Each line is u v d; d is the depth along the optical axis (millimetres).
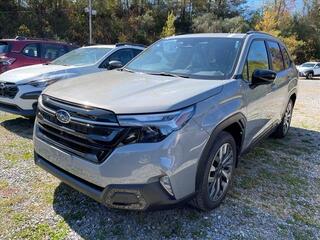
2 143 4629
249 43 3721
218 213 3018
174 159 2361
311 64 28062
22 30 32625
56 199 3119
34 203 3037
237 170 4066
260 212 3094
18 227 2670
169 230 2734
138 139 2293
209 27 47875
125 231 2695
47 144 2766
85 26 39750
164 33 43844
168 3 51344
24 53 7980
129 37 43219
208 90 2746
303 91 14062
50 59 8453
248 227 2844
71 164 2553
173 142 2344
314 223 2986
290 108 5645
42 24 35750
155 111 2324
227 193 3385
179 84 2893
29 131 5281
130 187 2330
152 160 2301
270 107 4207
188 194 2578
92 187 2496
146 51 4168
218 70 3320
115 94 2592
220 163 2990
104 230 2695
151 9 49625
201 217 2936
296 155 4777
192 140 2484
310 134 6023
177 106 2402
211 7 54625
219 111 2770
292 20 50844
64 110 2547
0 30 33031
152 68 3664
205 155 2652
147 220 2850
